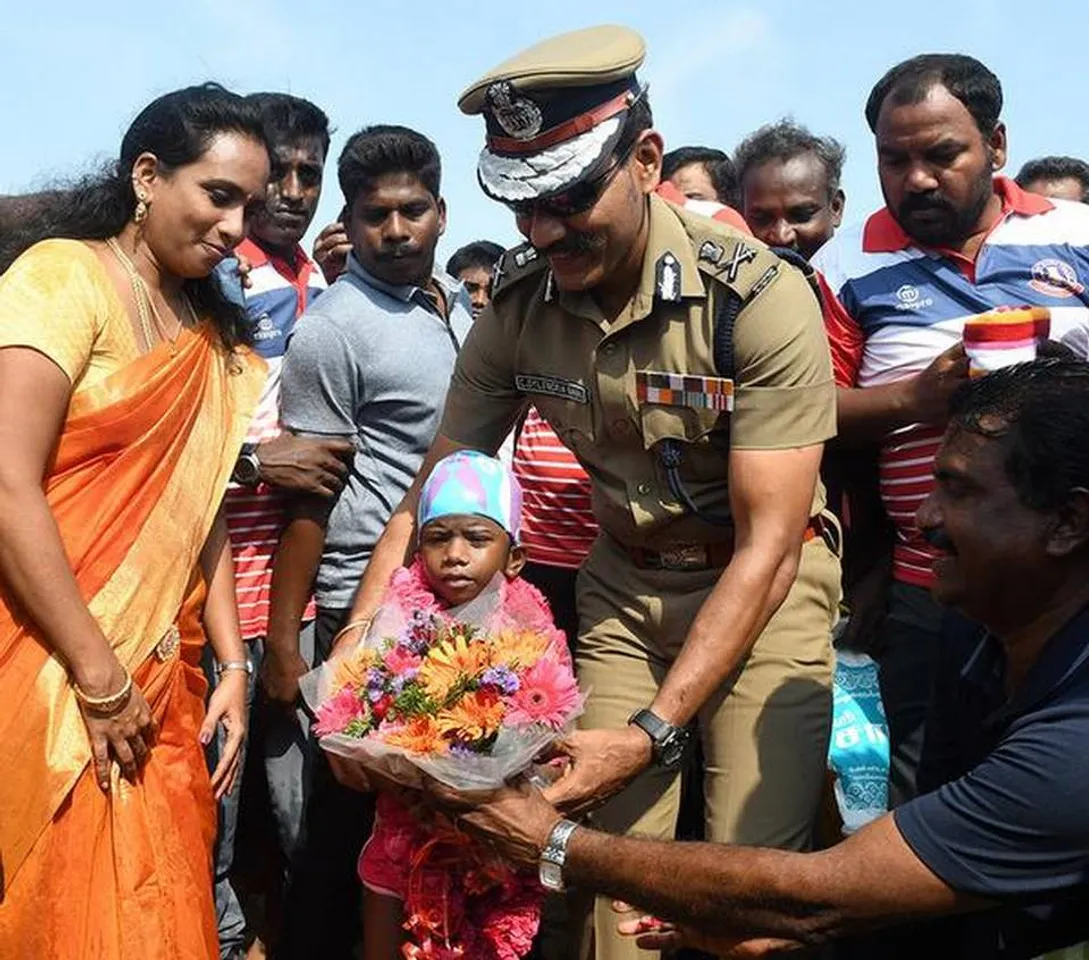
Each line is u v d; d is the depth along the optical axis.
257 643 4.66
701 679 3.38
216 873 4.62
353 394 4.48
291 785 4.56
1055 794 2.54
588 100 3.31
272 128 5.10
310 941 4.48
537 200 3.34
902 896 2.64
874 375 4.29
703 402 3.55
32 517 3.31
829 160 5.52
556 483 4.62
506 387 3.94
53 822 3.38
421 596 3.76
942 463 2.66
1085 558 2.63
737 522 3.52
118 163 3.63
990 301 4.17
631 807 3.79
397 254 4.57
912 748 4.25
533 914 3.65
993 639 2.98
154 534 3.57
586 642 3.91
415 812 3.48
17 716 3.36
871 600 4.40
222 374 3.80
